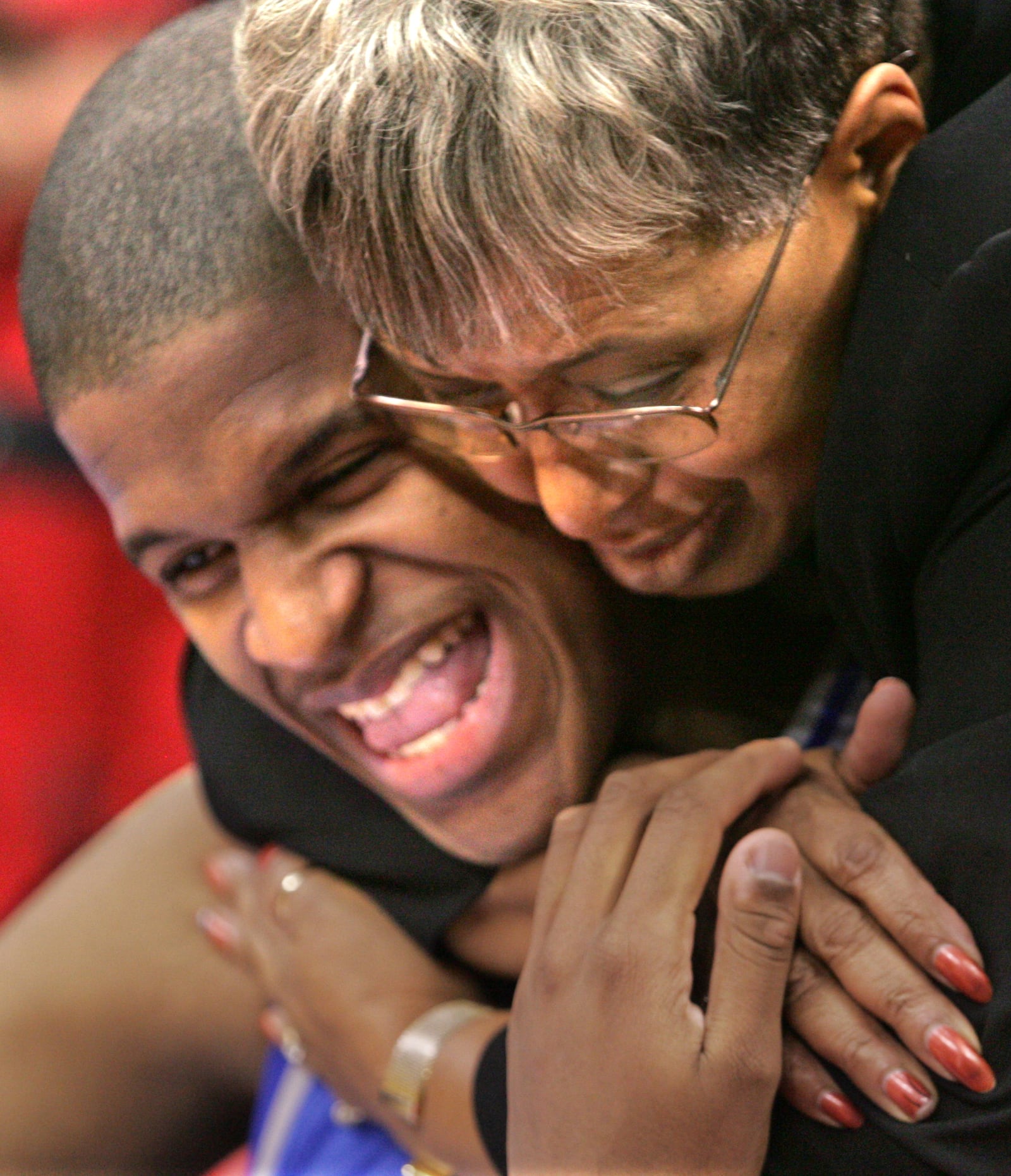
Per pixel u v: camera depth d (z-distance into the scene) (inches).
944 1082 102.9
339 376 115.9
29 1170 181.2
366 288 98.9
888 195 107.5
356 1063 155.8
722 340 99.4
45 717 225.1
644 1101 109.1
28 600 222.5
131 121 121.0
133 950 185.9
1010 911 100.9
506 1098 131.6
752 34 94.4
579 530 108.3
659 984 110.7
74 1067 183.3
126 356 114.4
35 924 191.3
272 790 158.7
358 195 94.6
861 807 113.4
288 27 98.3
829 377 107.3
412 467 120.3
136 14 218.4
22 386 221.0
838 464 106.4
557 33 91.5
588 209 90.8
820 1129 108.2
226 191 115.2
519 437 108.7
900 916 105.0
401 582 123.2
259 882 170.6
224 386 114.0
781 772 118.6
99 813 230.7
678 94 91.7
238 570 125.9
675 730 140.1
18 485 220.7
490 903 148.6
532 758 131.6
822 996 108.3
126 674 229.5
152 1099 187.0
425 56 91.7
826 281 103.1
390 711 130.2
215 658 132.0
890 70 101.4
